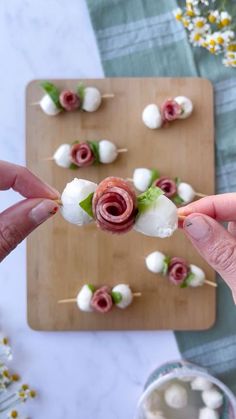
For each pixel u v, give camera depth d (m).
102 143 0.49
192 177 0.51
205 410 0.50
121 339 0.52
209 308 0.51
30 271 0.51
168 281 0.51
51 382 0.52
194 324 0.51
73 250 0.51
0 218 0.33
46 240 0.51
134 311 0.51
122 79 0.51
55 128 0.51
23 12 0.51
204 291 0.51
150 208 0.30
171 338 0.52
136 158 0.51
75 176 0.51
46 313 0.51
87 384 0.52
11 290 0.52
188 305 0.51
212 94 0.51
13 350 0.52
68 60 0.51
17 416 0.51
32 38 0.51
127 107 0.51
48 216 0.33
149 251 0.51
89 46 0.51
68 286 0.51
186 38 0.50
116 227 0.29
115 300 0.50
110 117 0.51
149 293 0.51
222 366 0.51
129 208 0.28
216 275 0.51
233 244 0.34
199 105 0.51
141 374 0.52
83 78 0.51
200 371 0.48
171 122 0.51
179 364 0.50
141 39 0.51
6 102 0.51
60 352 0.52
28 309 0.51
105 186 0.29
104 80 0.51
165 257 0.50
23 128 0.51
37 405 0.52
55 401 0.52
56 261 0.51
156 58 0.51
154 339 0.52
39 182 0.38
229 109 0.51
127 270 0.51
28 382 0.52
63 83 0.50
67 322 0.51
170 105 0.49
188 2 0.45
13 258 0.52
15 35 0.51
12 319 0.52
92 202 0.30
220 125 0.51
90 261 0.51
